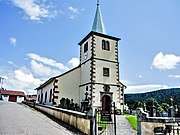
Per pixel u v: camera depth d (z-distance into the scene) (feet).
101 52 87.61
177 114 65.62
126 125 48.60
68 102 85.56
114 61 89.71
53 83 87.20
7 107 77.41
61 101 84.48
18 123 40.88
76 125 40.93
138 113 34.24
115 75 88.07
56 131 36.45
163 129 34.01
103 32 95.96
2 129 33.60
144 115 33.73
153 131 33.65
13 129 34.37
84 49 93.91
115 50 91.66
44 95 106.22
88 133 35.50
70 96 87.04
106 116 35.91
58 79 86.17
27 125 39.60
